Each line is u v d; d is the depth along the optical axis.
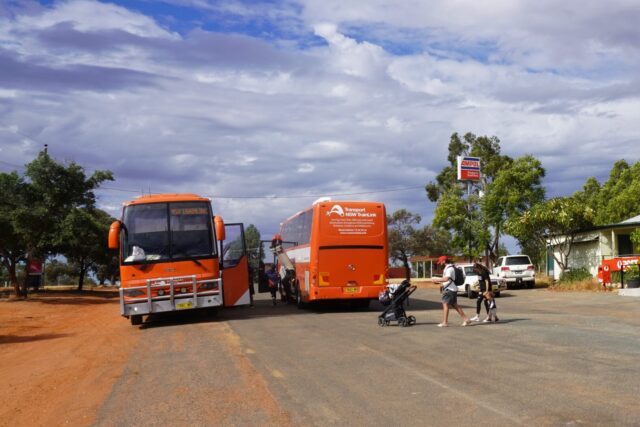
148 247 18.03
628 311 19.11
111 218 47.81
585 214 31.84
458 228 42.75
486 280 16.45
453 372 9.07
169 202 18.45
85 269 54.19
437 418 6.54
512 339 12.52
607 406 6.73
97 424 7.03
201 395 8.20
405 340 12.91
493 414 6.59
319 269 21.42
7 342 16.55
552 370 8.94
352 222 21.64
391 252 66.00
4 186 34.81
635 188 38.69
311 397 7.77
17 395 9.18
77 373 10.73
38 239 34.72
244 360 10.88
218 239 18.06
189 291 18.06
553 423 6.15
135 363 11.28
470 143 55.69
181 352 12.34
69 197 36.28
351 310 23.00
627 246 32.06
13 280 36.28
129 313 17.72
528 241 36.81
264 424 6.61
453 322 16.75
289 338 13.89
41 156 35.47
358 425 6.41
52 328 20.16
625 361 9.59
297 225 24.89
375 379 8.76
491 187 41.88
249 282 23.42
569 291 29.42
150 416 7.22
